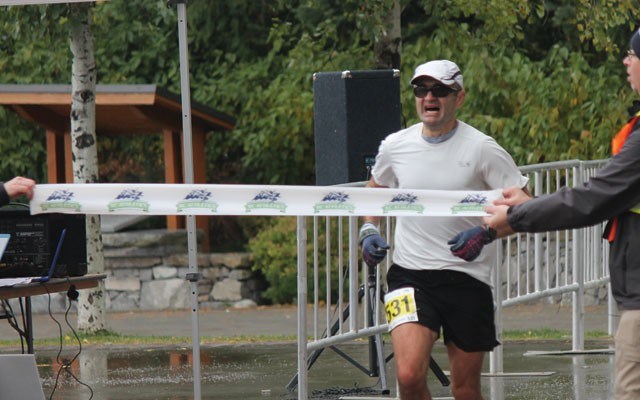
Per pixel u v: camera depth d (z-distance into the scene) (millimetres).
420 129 15711
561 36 48375
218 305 42375
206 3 49000
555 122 42031
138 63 50688
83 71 33594
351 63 45344
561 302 37562
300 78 46781
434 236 15406
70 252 17578
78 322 33969
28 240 17000
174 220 44062
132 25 50812
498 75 42656
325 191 15789
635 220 11930
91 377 25391
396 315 15289
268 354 28703
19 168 48906
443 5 37406
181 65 18219
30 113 42594
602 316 35969
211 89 49156
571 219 12031
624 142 11969
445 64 15352
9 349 30516
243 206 15930
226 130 46344
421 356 15023
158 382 24516
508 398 21562
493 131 42125
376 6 33562
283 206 15859
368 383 23922
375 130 24688
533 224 12281
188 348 30234
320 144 24938
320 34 45156
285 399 22000
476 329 15508
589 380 23391
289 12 51250
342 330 21188
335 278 39281
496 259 23594
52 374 25875
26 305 18875
